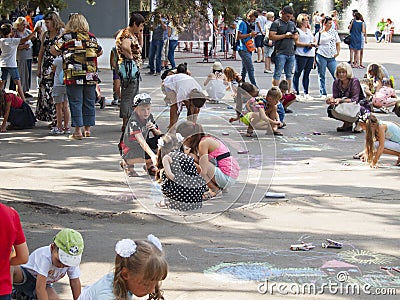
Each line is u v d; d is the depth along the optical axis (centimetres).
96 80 1099
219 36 3156
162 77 984
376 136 920
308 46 1576
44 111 1215
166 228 651
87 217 680
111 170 881
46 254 442
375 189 795
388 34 4112
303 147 1059
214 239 617
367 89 1393
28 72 1550
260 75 2041
